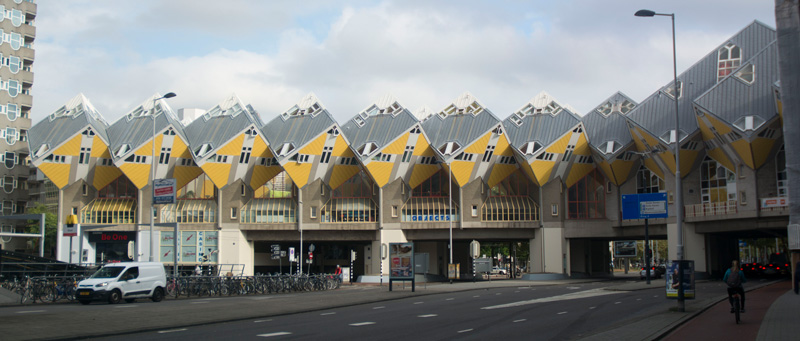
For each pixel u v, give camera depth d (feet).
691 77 223.71
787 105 81.66
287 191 246.88
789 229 81.35
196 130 245.86
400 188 240.53
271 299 112.37
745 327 64.59
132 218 242.99
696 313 79.25
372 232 243.19
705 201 217.97
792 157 81.20
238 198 241.76
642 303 100.01
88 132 236.22
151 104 248.93
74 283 107.96
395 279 138.62
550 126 241.76
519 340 57.11
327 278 159.53
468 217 239.09
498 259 416.67
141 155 234.58
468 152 233.35
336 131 237.25
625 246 215.72
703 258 216.74
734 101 195.42
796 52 81.10
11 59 302.86
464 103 251.19
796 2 81.71
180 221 242.17
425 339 57.47
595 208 245.86
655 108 223.51
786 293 118.11
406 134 234.99
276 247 191.83
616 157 231.30
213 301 106.73
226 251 239.50
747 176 201.05
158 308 88.69
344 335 60.29
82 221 240.12
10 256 145.07
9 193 298.56
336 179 240.94
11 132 301.43
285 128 243.60
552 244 240.53
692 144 212.23
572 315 81.25
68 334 59.72
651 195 160.15
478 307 94.63
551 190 242.78
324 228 239.30
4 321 68.54
